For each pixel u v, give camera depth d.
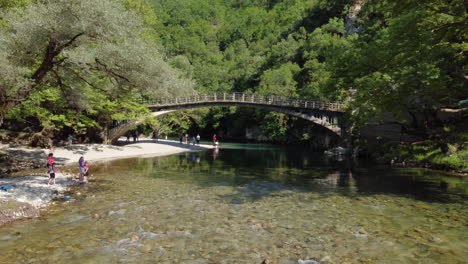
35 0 20.44
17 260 7.16
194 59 106.94
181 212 11.45
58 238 8.62
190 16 137.25
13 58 13.63
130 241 8.49
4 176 18.39
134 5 41.81
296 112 42.16
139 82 15.61
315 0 90.62
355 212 11.65
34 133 32.44
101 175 20.05
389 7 19.89
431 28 16.61
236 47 121.38
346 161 29.88
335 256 7.66
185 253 7.75
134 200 13.23
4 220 9.88
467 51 18.77
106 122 40.66
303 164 27.52
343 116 38.00
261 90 62.53
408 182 17.81
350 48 26.09
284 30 98.75
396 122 28.86
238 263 7.21
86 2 12.94
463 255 7.71
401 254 7.78
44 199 12.93
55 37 13.39
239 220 10.55
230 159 31.95
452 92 22.22
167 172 21.89
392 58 20.59
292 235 9.13
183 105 44.66
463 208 12.18
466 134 23.70
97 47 14.72
